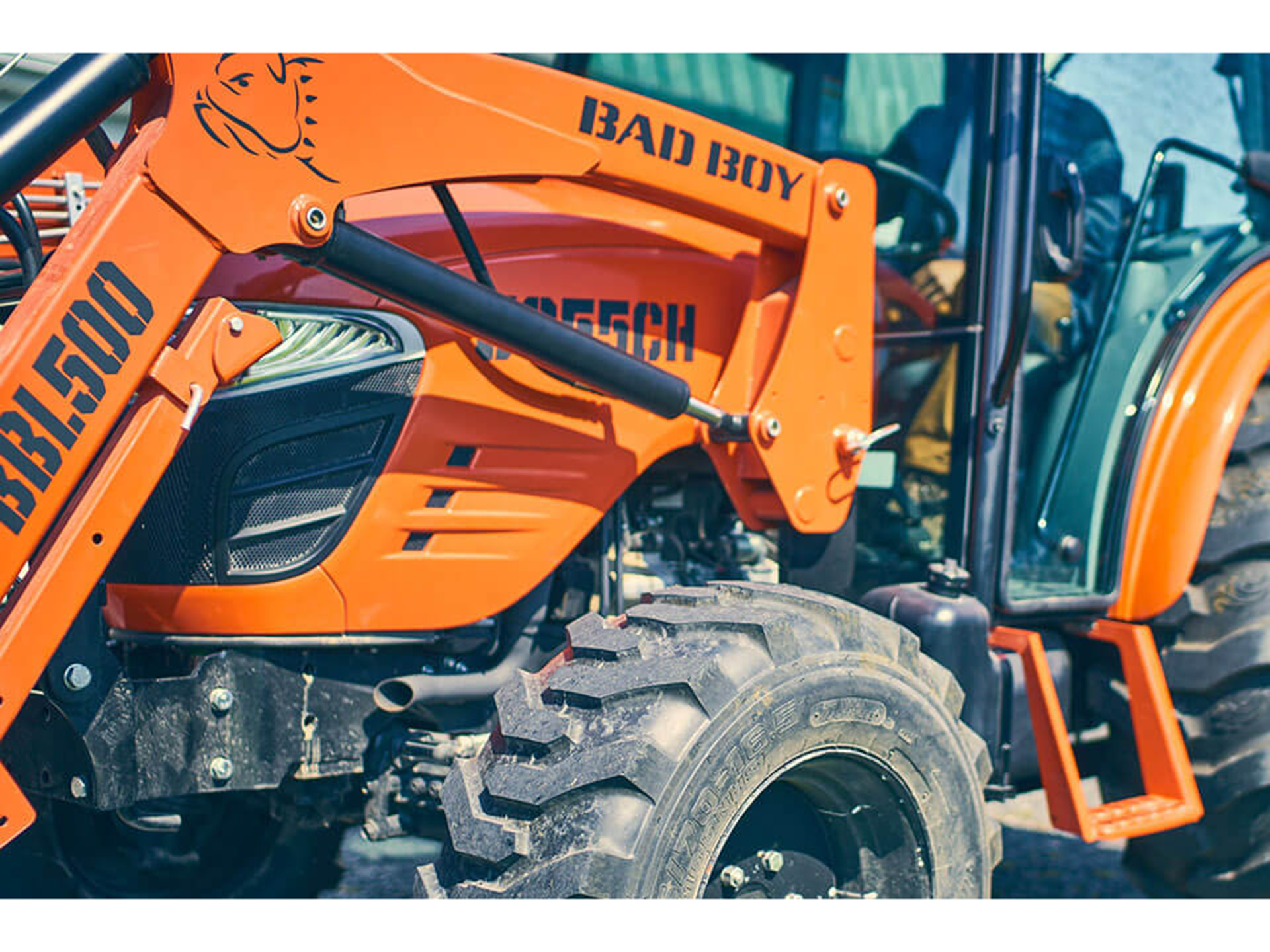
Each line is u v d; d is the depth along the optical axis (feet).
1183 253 7.53
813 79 6.86
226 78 4.30
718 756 4.33
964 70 6.59
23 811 4.13
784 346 5.94
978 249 6.54
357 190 4.63
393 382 5.21
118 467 4.27
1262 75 7.90
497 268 5.64
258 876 6.66
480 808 4.41
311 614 5.12
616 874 4.04
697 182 5.57
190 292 4.31
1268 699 6.98
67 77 4.09
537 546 5.55
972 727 6.23
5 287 5.29
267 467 5.13
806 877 5.13
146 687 4.97
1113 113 7.17
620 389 5.32
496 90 4.99
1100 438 7.09
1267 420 7.18
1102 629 7.11
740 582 5.19
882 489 7.02
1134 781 7.07
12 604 4.18
